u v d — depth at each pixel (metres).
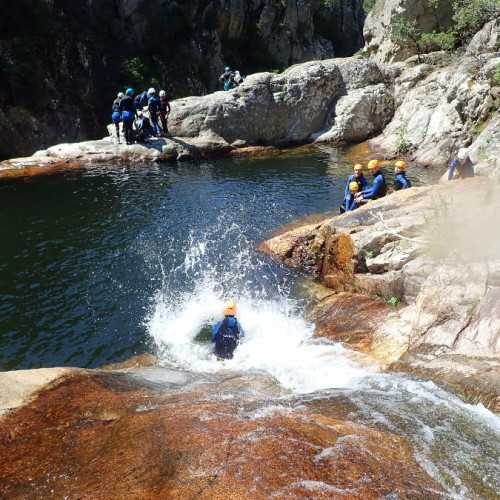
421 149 17.17
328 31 47.75
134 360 6.36
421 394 4.63
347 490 2.89
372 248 7.33
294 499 2.77
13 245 9.91
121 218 11.48
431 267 6.38
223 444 3.37
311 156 18.48
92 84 28.03
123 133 18.58
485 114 15.49
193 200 12.88
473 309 5.50
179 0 33.16
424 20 24.09
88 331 7.03
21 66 24.61
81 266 8.98
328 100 21.41
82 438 3.65
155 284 8.41
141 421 3.84
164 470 3.12
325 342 6.37
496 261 5.79
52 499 2.97
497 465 3.47
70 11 29.17
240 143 19.70
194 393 4.61
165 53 32.81
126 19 31.16
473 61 17.33
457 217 6.64
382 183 9.45
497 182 7.89
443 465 3.41
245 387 4.92
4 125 24.48
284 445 3.34
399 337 5.82
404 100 20.84
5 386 4.32
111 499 2.88
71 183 14.49
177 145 18.05
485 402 4.41
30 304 7.70
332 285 8.16
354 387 4.95
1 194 13.34
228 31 36.19
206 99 19.61
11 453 3.47
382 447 3.50
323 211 11.79
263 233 10.52
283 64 40.97
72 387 4.49
